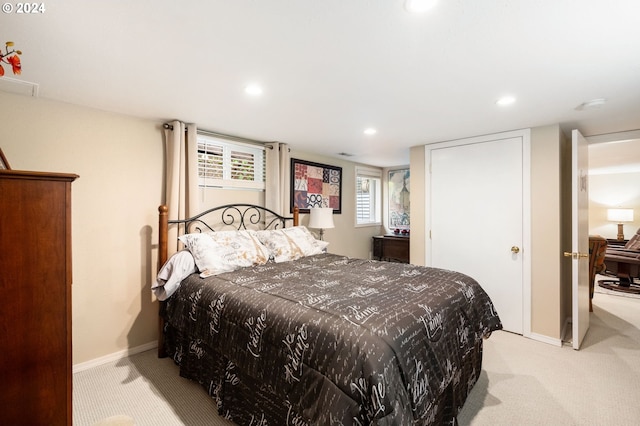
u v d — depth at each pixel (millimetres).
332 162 4570
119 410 1828
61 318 1223
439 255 3508
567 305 3189
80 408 1844
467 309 1893
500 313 3090
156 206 2656
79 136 2254
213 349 1855
